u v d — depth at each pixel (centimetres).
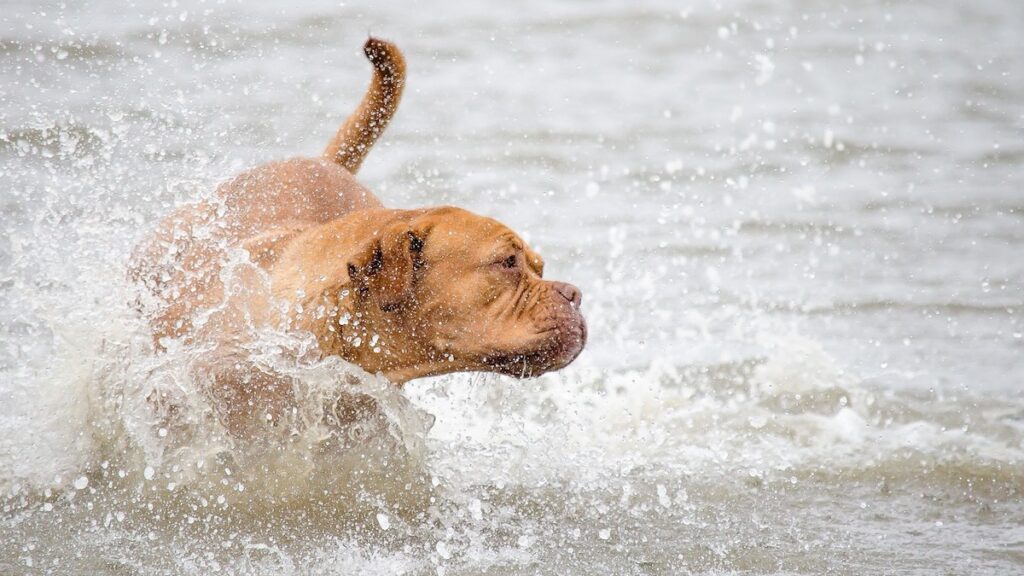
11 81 1817
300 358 818
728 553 798
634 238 1440
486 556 789
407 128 1875
